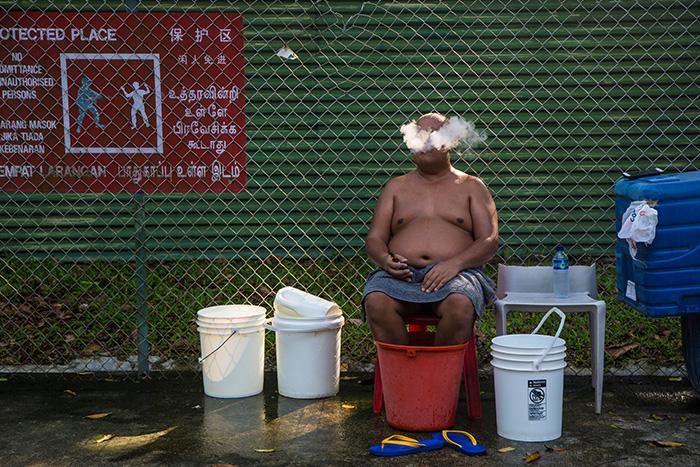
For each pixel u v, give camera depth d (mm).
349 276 7375
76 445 4660
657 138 7406
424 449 4500
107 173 6352
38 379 5859
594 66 7297
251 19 7195
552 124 7414
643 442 4629
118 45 6273
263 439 4719
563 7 7219
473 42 7273
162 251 7445
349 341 6375
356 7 7223
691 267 4793
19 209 7352
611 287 7059
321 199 7465
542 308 5113
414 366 4707
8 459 4477
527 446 4574
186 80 6367
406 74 7309
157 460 4438
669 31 7238
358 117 7363
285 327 5355
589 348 6199
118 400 5430
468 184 5234
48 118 6273
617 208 5301
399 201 5254
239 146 6441
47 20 6199
